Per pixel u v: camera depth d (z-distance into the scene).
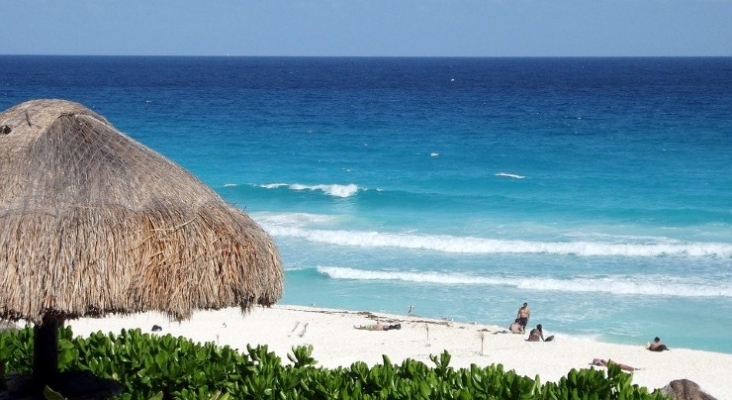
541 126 78.25
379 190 44.47
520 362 19.61
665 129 74.06
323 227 36.97
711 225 37.00
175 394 8.58
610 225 37.25
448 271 30.38
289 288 28.61
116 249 6.24
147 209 6.48
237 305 6.84
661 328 24.66
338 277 29.78
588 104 106.12
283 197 43.75
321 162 56.44
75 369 8.96
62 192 6.39
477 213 39.97
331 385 8.87
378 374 9.20
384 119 85.12
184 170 7.20
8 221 6.17
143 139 66.06
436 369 9.71
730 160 55.50
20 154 6.59
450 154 59.91
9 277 6.01
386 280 29.52
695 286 28.28
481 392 8.93
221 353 9.59
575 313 25.92
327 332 22.20
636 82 169.75
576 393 8.67
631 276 29.53
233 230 6.75
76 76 184.62
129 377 8.95
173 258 6.39
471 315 26.02
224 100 110.88
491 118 86.69
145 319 22.44
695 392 15.20
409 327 23.14
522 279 29.31
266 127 75.88
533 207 41.22
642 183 47.69
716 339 23.83
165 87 143.12
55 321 7.22
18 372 8.68
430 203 42.28
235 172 52.34
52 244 6.11
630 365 19.88
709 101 109.50
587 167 53.75
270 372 9.11
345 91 137.12
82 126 6.93
